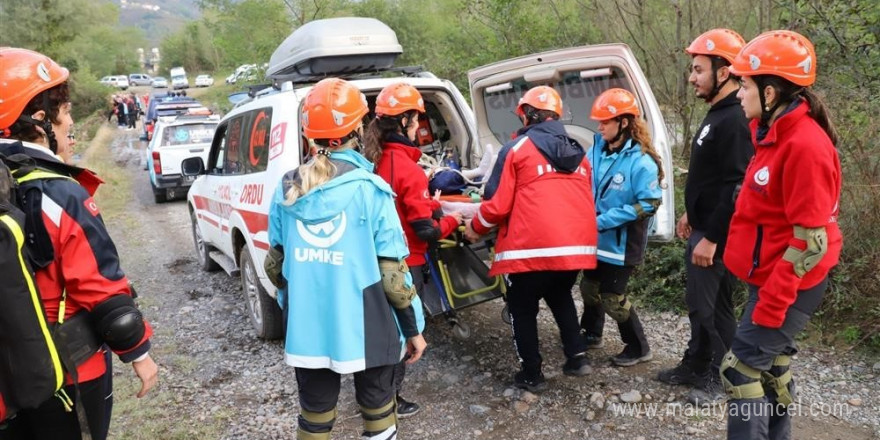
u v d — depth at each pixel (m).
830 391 3.95
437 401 4.13
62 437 2.34
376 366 2.70
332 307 2.67
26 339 2.06
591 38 9.46
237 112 5.77
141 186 16.50
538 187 3.74
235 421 4.03
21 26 40.62
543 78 4.99
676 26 8.00
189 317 6.07
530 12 9.70
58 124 2.43
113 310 2.27
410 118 3.70
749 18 7.82
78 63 44.22
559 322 4.15
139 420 4.07
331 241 2.67
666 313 5.32
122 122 35.09
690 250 3.78
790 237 2.72
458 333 4.33
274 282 3.00
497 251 3.91
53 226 2.18
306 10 14.88
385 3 16.12
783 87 2.67
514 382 4.21
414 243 3.85
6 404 2.08
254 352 5.13
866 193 4.77
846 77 5.64
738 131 3.41
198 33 71.12
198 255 7.95
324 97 2.70
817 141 2.56
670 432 3.60
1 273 2.01
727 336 3.77
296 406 4.20
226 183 5.81
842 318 4.68
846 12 5.55
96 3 44.94
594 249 3.84
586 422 3.77
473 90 5.48
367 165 2.80
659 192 4.00
